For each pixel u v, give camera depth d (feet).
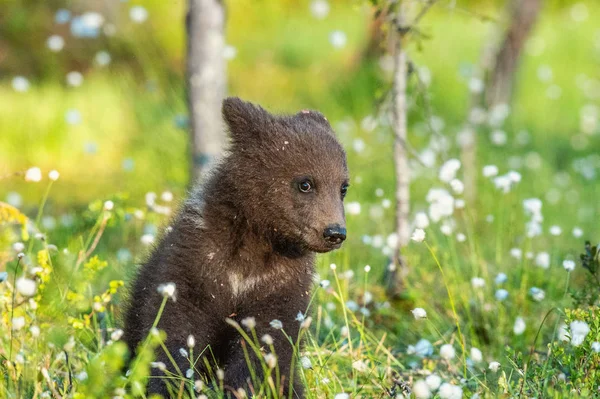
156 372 25.86
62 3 91.71
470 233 39.19
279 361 26.63
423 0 39.06
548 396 25.45
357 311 37.83
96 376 22.62
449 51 100.07
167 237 28.71
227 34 105.40
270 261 27.76
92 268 28.89
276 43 103.35
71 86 79.46
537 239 50.85
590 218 59.93
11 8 90.17
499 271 39.09
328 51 102.32
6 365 26.68
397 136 40.19
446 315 38.01
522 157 72.23
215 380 27.22
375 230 51.11
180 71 87.76
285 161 27.73
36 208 55.62
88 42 87.61
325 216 27.48
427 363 31.76
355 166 61.16
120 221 40.01
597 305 30.25
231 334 27.78
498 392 25.84
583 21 129.90
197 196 28.48
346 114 82.64
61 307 28.48
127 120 71.15
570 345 27.76
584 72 107.34
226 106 28.89
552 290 38.55
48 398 24.84
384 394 27.89
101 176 64.64
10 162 67.72
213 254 27.25
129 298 29.84
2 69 85.87
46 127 70.08
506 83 73.67
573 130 88.58
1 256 32.81
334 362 30.91
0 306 28.99
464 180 58.18
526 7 72.08
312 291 30.27
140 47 85.20
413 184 59.88
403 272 39.50
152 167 60.75
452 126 78.43
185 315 26.84
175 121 56.70
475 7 120.67
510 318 36.17
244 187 27.73
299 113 30.22
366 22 94.02
